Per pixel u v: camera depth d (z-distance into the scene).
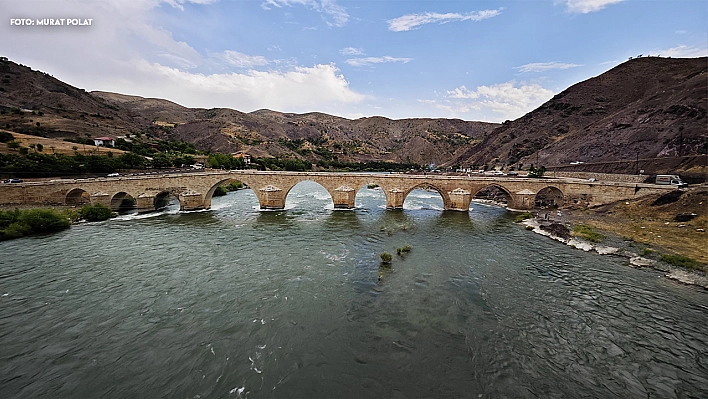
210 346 16.14
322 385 13.50
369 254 31.17
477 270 26.73
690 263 25.25
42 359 15.05
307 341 16.61
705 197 36.12
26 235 36.53
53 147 71.00
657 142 67.12
